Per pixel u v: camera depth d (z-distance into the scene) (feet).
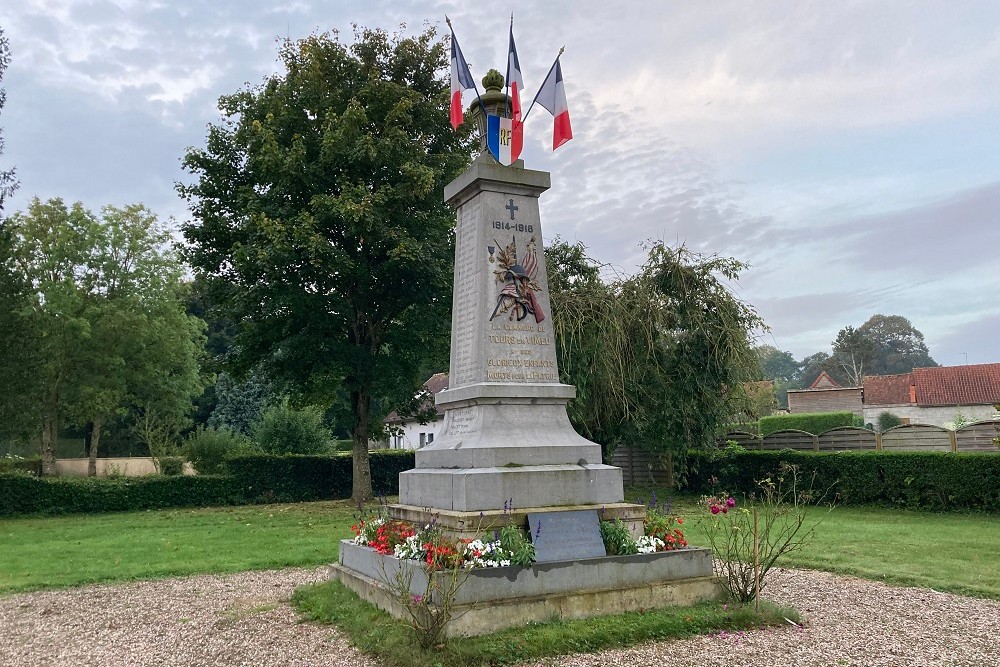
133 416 156.76
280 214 67.15
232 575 38.04
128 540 52.54
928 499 61.93
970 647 22.08
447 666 19.85
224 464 88.84
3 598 33.71
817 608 27.07
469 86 33.83
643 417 67.26
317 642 23.62
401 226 69.05
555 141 33.60
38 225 117.19
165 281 125.90
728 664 20.42
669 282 68.95
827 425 135.33
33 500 75.25
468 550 23.41
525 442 28.19
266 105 71.10
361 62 74.84
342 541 32.40
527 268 31.24
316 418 109.70
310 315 69.15
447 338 77.66
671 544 27.25
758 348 71.15
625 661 20.61
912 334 321.32
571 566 24.30
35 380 79.71
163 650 23.73
